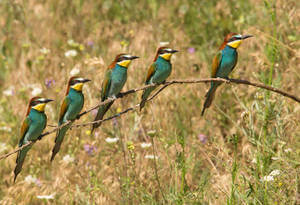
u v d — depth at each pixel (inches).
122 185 381.7
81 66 523.2
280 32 460.1
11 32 693.3
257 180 342.0
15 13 713.6
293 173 339.9
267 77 448.5
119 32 643.5
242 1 624.4
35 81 560.1
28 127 353.4
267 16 544.7
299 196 331.6
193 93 493.7
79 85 369.4
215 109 479.8
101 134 458.9
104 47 598.9
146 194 367.6
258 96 402.9
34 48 637.9
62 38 650.2
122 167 421.1
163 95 479.8
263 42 496.1
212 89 394.0
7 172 457.1
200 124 466.6
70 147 451.8
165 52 391.2
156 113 468.4
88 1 726.5
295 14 470.3
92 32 652.1
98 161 439.2
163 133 451.2
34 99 354.6
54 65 568.1
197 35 624.4
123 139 453.1
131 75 510.0
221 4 639.1
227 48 387.5
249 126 382.9
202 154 421.4
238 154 406.0
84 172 426.9
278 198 330.0
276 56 458.0
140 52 543.2
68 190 382.3
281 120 381.7
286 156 370.0
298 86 438.0
